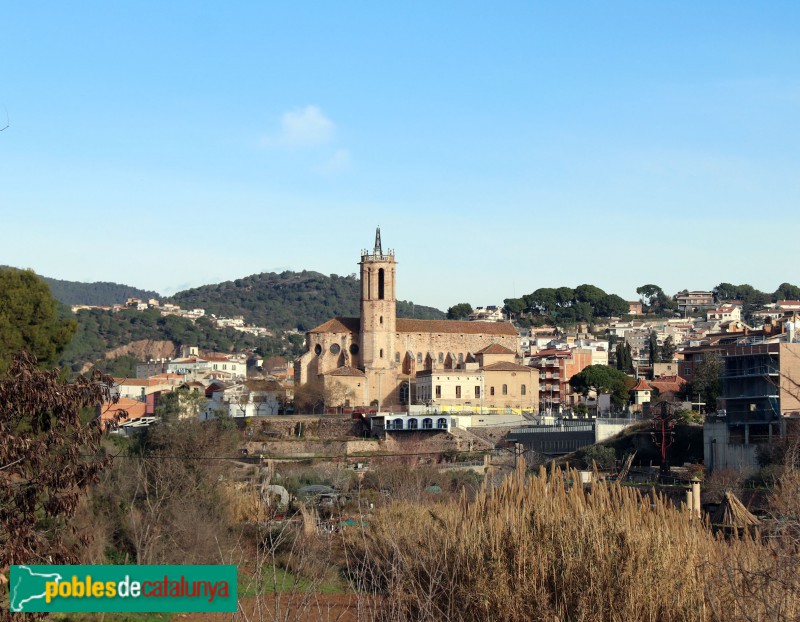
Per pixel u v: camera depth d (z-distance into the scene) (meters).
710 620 45.19
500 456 156.50
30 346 78.06
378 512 75.06
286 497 96.44
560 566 51.81
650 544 50.16
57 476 43.44
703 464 128.88
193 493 78.31
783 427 112.06
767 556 41.88
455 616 48.66
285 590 56.41
